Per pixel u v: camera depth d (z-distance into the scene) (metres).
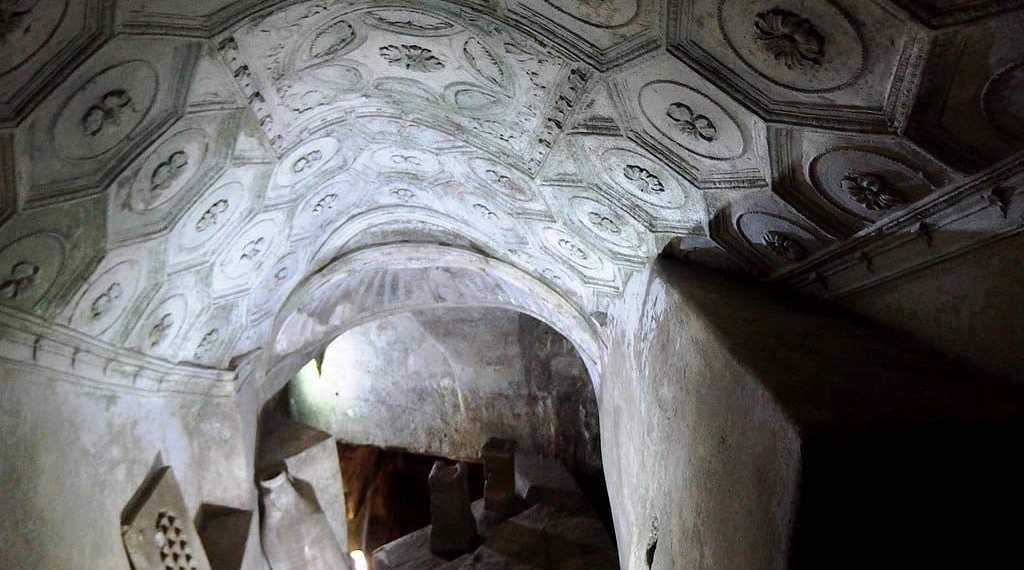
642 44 2.30
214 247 4.02
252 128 3.25
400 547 8.37
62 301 3.14
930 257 2.21
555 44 2.53
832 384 2.05
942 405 1.88
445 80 3.17
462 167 4.23
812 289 2.93
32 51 2.02
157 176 3.03
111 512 4.00
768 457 2.00
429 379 9.98
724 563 2.31
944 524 1.76
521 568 7.56
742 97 2.23
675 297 3.19
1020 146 1.70
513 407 9.76
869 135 2.00
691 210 3.08
